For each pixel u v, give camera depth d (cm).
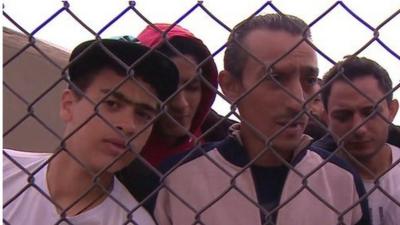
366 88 244
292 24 209
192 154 216
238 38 213
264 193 217
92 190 213
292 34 207
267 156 218
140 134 203
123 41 210
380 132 245
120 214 211
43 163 208
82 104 210
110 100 204
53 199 214
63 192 216
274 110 207
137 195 223
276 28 208
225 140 226
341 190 216
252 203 197
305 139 220
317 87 212
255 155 219
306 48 206
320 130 255
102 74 207
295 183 216
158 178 220
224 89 219
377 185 190
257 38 208
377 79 246
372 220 230
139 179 224
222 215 215
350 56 180
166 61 214
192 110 246
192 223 213
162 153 251
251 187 217
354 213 216
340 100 246
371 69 247
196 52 247
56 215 212
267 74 184
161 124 243
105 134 205
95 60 207
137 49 209
